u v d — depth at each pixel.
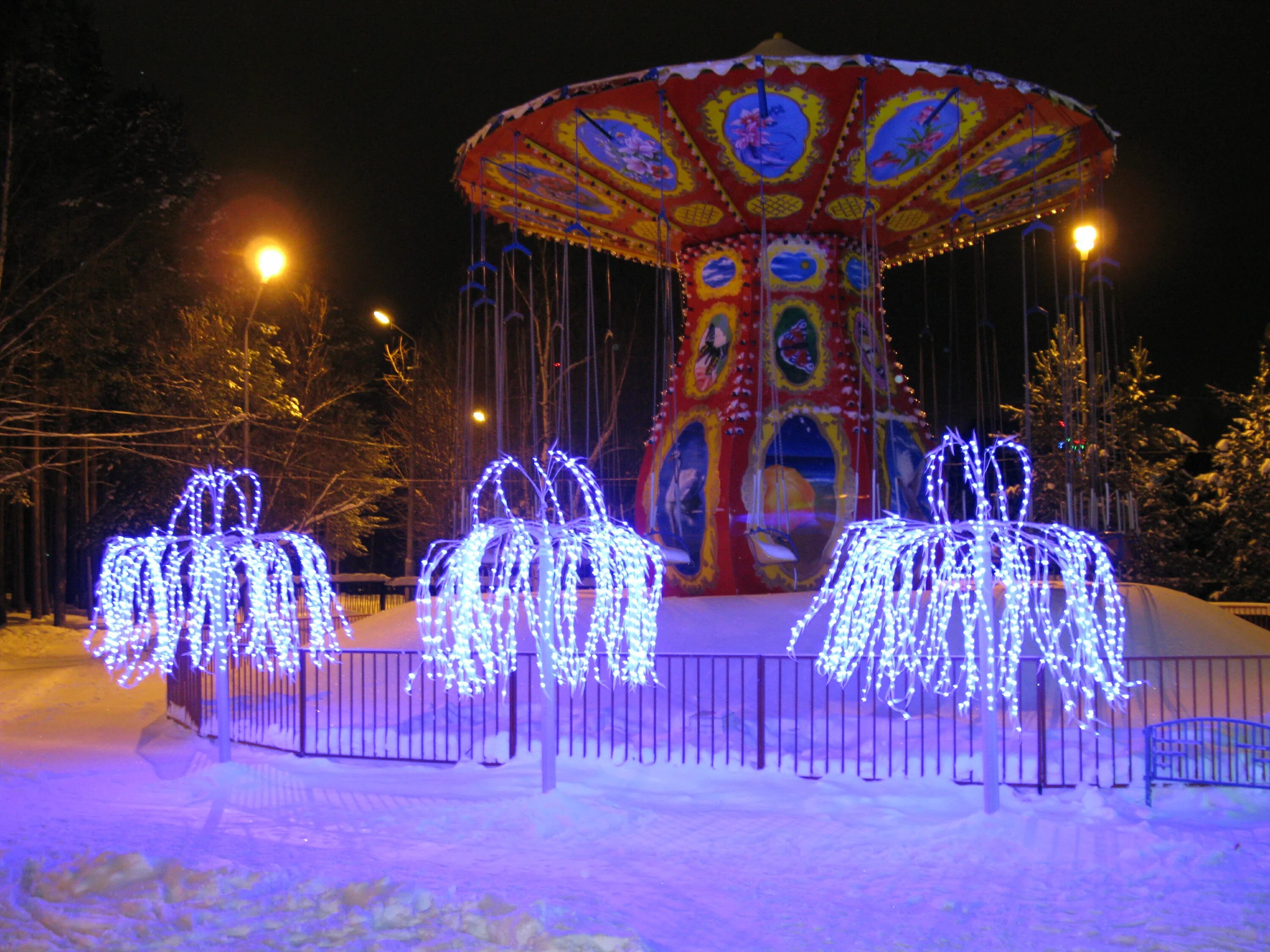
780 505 16.45
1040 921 6.45
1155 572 29.81
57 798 10.34
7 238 26.30
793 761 11.35
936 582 10.42
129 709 16.69
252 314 17.05
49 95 26.16
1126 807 9.37
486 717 12.70
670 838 8.59
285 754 12.32
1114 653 12.27
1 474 27.91
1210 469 36.59
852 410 16.89
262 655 13.92
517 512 31.92
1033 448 29.44
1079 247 15.81
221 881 6.79
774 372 16.95
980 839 8.38
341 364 41.88
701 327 18.03
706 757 11.58
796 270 17.38
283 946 5.79
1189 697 12.77
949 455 18.00
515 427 35.06
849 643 10.30
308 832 8.75
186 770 11.81
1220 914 6.54
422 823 9.04
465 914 6.15
